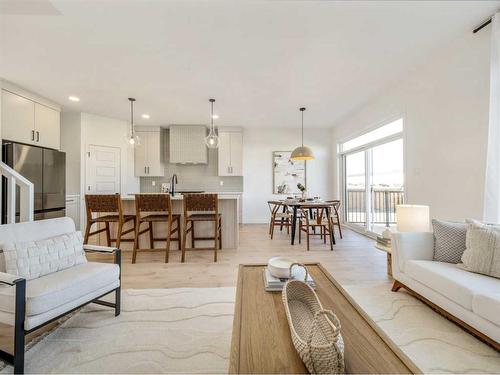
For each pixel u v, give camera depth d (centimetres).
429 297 176
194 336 154
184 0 185
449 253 191
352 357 84
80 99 391
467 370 125
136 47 248
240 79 322
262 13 200
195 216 326
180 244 356
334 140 585
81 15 200
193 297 207
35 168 348
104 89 353
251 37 232
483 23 212
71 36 229
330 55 264
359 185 498
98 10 195
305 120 528
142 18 205
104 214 376
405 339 150
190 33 226
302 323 107
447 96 252
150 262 301
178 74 308
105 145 488
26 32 221
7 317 123
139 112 462
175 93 369
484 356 134
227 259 313
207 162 588
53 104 402
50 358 134
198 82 331
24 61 274
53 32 222
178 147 551
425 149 283
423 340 149
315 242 402
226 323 169
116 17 203
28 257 149
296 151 427
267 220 596
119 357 135
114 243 366
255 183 596
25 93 352
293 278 141
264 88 352
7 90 327
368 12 199
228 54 262
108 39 234
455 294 152
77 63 279
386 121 368
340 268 277
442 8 195
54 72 301
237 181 602
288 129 598
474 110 224
